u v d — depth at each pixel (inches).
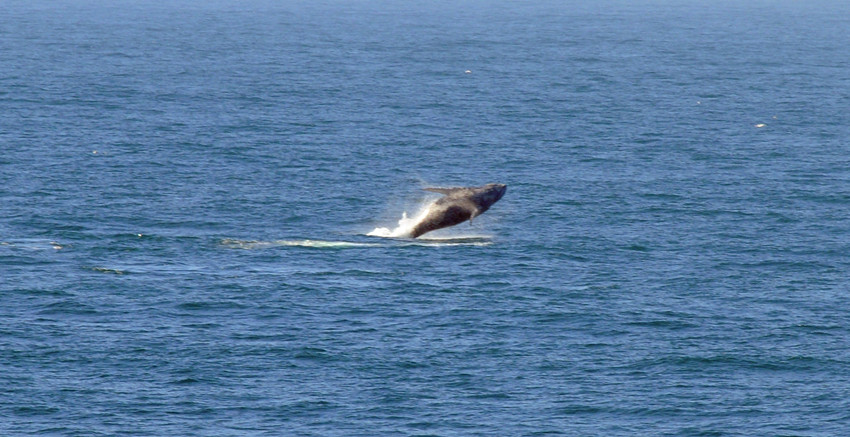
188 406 5693.9
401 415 5644.7
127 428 5433.1
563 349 6550.2
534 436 5433.1
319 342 6550.2
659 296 7529.5
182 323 6811.0
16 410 5575.8
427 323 6914.4
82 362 6181.1
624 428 5536.4
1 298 7121.1
